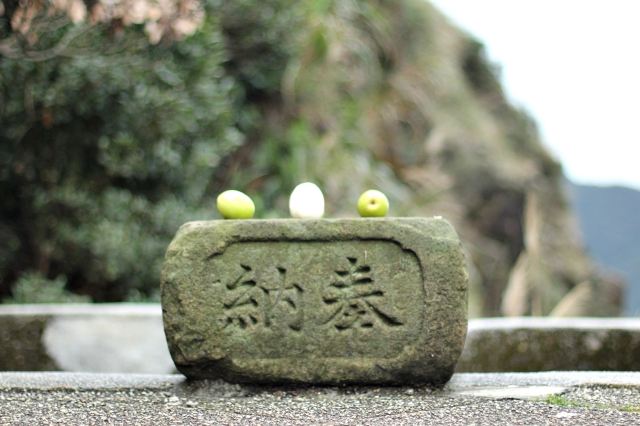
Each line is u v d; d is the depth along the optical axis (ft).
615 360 20.97
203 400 14.15
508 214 51.85
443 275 14.42
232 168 39.34
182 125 33.53
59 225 32.50
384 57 48.62
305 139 40.37
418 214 44.19
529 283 50.39
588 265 56.03
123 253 32.14
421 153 48.60
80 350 21.33
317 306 14.55
